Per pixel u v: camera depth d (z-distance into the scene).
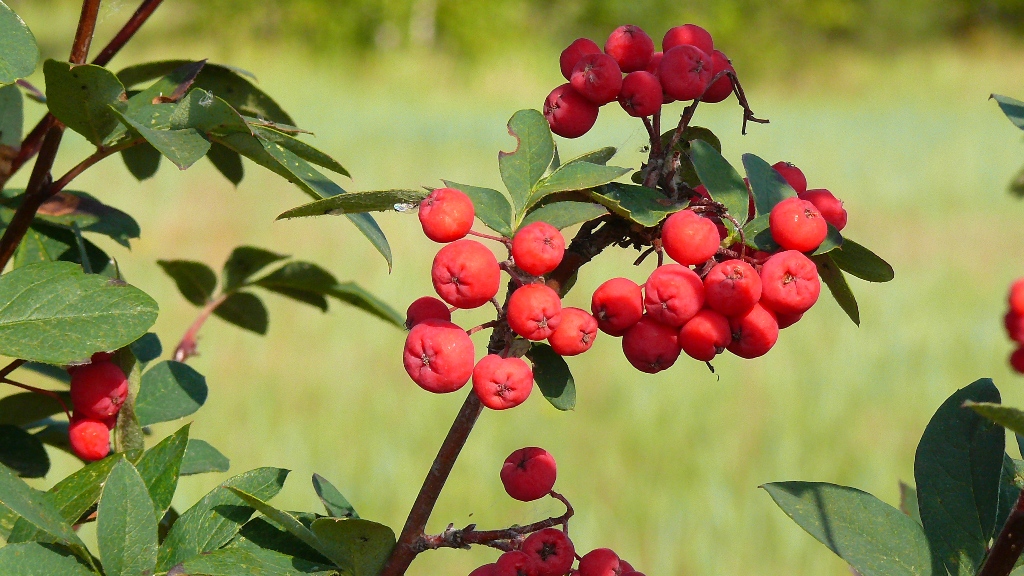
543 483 1.42
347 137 16.03
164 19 25.56
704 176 1.46
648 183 1.51
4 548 1.28
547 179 1.39
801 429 6.68
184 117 1.50
